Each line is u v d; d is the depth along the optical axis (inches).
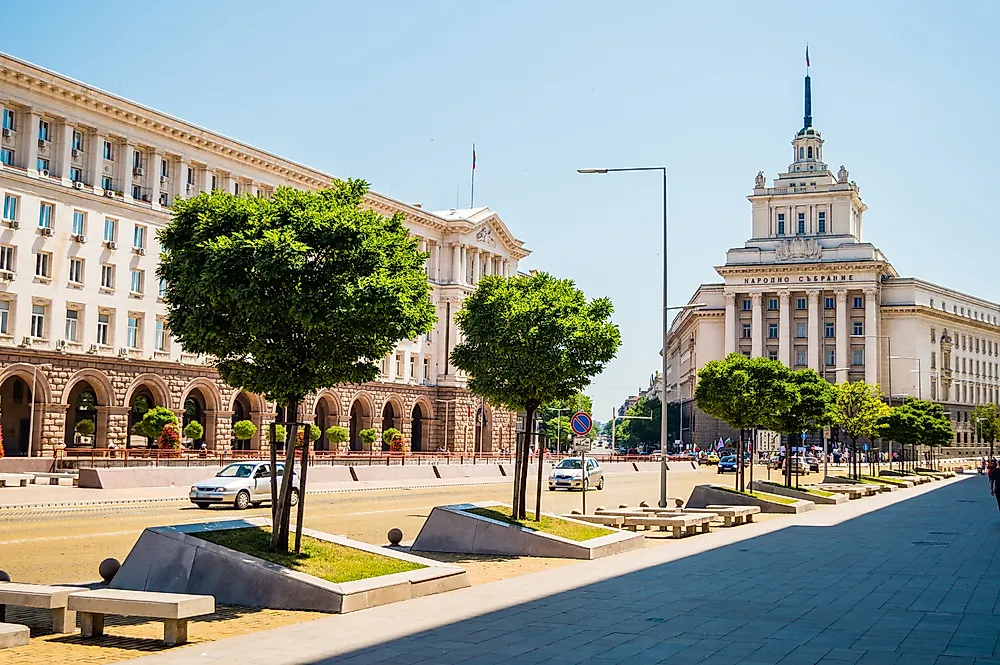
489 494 2016.5
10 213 2289.6
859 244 5187.0
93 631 502.9
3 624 482.6
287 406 741.9
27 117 2331.4
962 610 614.9
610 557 918.4
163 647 478.3
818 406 1920.5
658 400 7165.4
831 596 671.1
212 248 660.1
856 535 1171.9
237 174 2935.5
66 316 2416.3
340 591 587.2
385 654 464.1
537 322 1027.9
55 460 2165.4
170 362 2691.9
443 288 3929.6
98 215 2498.8
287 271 647.8
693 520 1156.5
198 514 1337.4
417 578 655.8
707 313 5585.6
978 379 5925.2
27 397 2632.9
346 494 1891.0
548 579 752.3
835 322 5172.2
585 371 1039.0
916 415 3161.9
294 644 486.6
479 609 601.9
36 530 1072.2
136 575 631.8
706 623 558.9
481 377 1055.0
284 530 668.1
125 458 2311.8
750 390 1724.9
